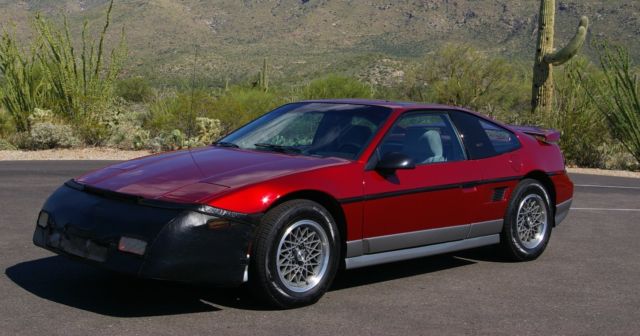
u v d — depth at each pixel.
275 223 5.25
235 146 6.41
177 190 5.23
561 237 8.73
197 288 5.87
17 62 20.42
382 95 35.62
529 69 37.19
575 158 21.31
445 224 6.43
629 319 5.54
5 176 12.32
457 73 33.06
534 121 21.55
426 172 6.26
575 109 21.69
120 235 5.00
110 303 5.41
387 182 5.95
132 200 5.16
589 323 5.41
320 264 5.59
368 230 5.86
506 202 7.01
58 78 20.59
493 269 6.98
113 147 19.17
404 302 5.77
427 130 6.53
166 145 19.31
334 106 6.64
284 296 5.36
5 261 6.54
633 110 20.42
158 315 5.18
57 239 5.36
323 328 5.05
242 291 5.85
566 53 20.77
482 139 6.95
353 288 6.14
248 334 4.86
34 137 18.12
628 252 7.98
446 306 5.71
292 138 6.32
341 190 5.64
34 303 5.34
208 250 5.02
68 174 12.90
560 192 7.63
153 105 24.19
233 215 5.09
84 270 6.30
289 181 5.39
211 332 4.86
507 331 5.16
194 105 22.34
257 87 33.88
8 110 20.27
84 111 20.31
